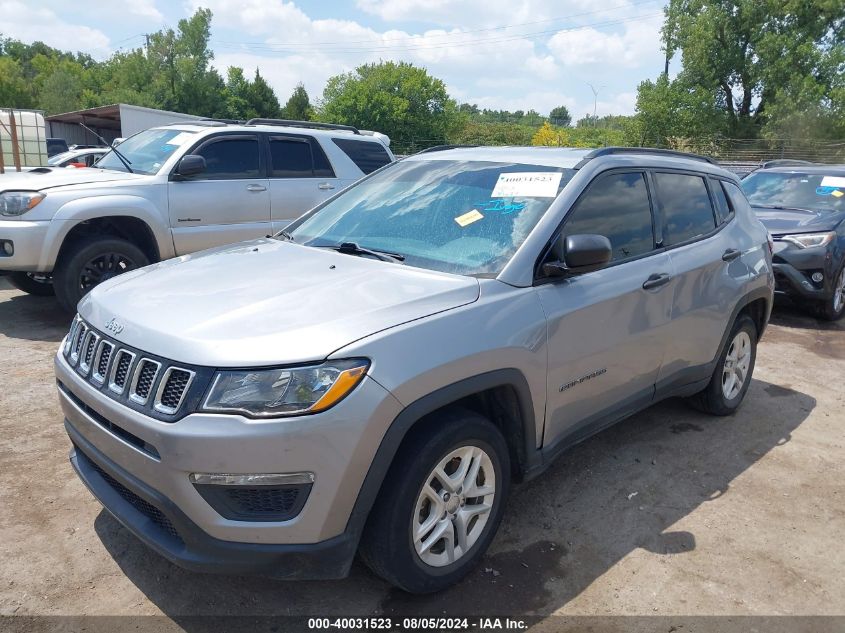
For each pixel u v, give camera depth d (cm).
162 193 668
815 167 933
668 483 396
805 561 326
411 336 259
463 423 275
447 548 283
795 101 3844
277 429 231
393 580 268
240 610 276
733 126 4259
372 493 249
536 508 361
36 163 1040
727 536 344
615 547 329
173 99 5838
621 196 378
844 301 813
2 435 414
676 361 411
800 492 393
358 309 265
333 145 810
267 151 750
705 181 461
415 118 5700
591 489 384
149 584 288
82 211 618
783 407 526
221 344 242
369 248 349
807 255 764
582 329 328
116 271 658
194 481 235
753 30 4009
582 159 370
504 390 301
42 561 300
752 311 512
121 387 259
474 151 416
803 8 3912
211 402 234
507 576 303
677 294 395
